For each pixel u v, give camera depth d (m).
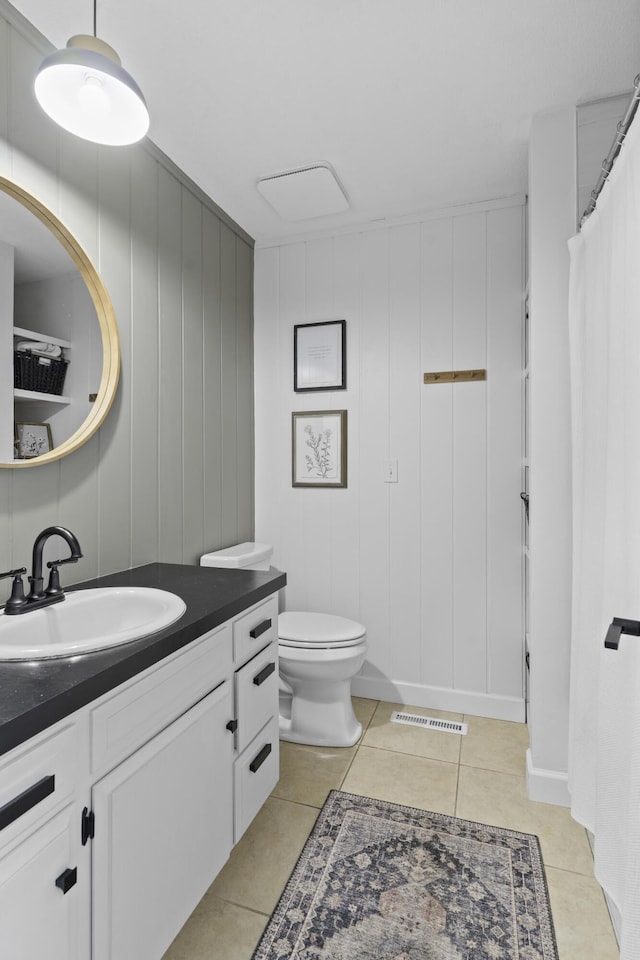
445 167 2.22
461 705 2.56
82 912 0.93
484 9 1.43
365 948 1.30
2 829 0.76
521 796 1.91
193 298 2.30
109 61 1.08
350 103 1.82
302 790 1.94
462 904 1.43
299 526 2.84
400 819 1.78
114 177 1.82
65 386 1.59
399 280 2.64
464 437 2.54
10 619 1.24
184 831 1.24
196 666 1.30
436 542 2.59
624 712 1.21
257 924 1.37
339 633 2.26
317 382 2.77
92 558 1.73
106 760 0.99
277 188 2.34
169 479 2.13
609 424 1.30
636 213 1.11
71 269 1.62
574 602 1.65
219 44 1.54
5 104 1.40
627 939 0.97
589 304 1.54
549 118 1.89
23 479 1.48
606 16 1.45
